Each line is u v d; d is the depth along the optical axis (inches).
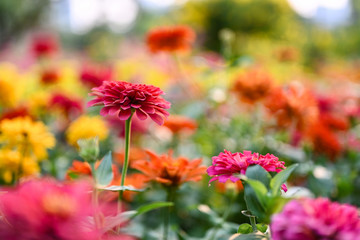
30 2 190.9
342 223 14.4
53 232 12.9
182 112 42.2
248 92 36.3
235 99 44.6
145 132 38.0
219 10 100.5
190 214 30.2
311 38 139.7
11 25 186.7
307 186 31.8
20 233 13.4
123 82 19.6
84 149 17.4
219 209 30.7
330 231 14.2
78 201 13.4
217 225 23.9
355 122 42.1
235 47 89.1
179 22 104.7
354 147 36.7
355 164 33.9
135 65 59.2
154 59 62.3
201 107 40.5
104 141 37.9
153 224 29.6
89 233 13.5
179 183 21.7
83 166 21.0
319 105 40.9
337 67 96.7
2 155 26.3
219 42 101.3
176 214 30.1
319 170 31.5
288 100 33.1
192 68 49.5
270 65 70.1
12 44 182.1
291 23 109.0
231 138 38.2
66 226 12.6
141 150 31.0
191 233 29.6
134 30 230.5
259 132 37.6
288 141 37.1
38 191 13.4
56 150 33.7
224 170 17.8
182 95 50.7
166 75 53.1
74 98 39.0
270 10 101.3
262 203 16.6
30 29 193.3
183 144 40.7
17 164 26.4
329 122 36.9
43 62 61.2
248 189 17.0
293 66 71.9
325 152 33.8
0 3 177.9
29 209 12.6
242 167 17.6
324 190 30.5
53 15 216.5
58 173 31.7
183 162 21.5
